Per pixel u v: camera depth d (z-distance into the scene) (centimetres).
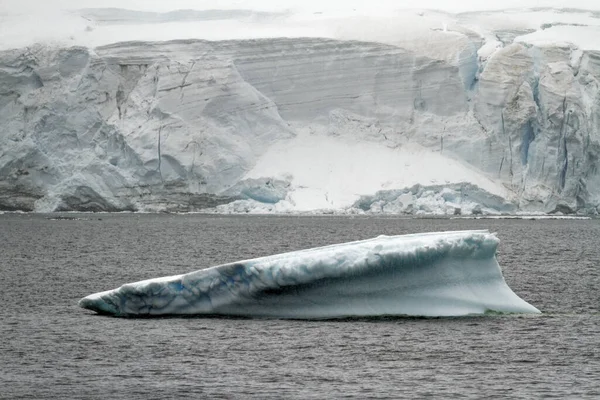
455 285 14225
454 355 11906
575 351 12150
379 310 13912
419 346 12356
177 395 10200
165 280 14438
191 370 11225
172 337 12925
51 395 10212
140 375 11006
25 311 15625
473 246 14325
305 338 12794
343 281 13875
